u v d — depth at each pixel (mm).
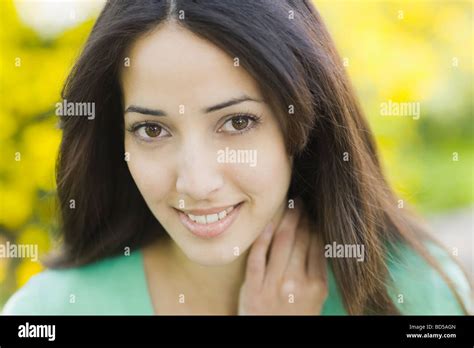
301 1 1065
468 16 2016
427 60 1942
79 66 1058
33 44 1557
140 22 917
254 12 927
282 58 944
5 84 1545
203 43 899
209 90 907
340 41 1838
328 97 1057
